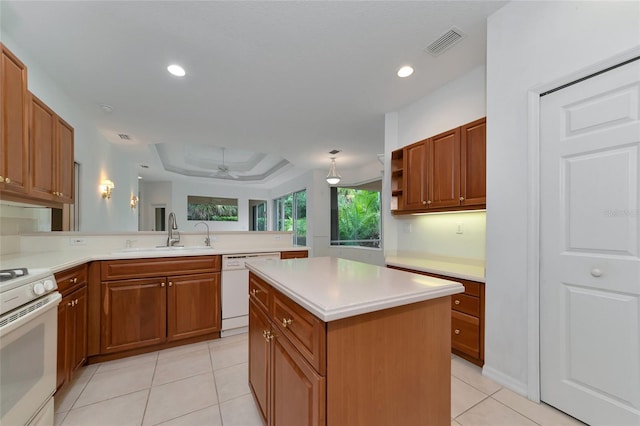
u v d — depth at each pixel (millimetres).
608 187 1376
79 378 1925
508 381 1769
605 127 1386
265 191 9812
